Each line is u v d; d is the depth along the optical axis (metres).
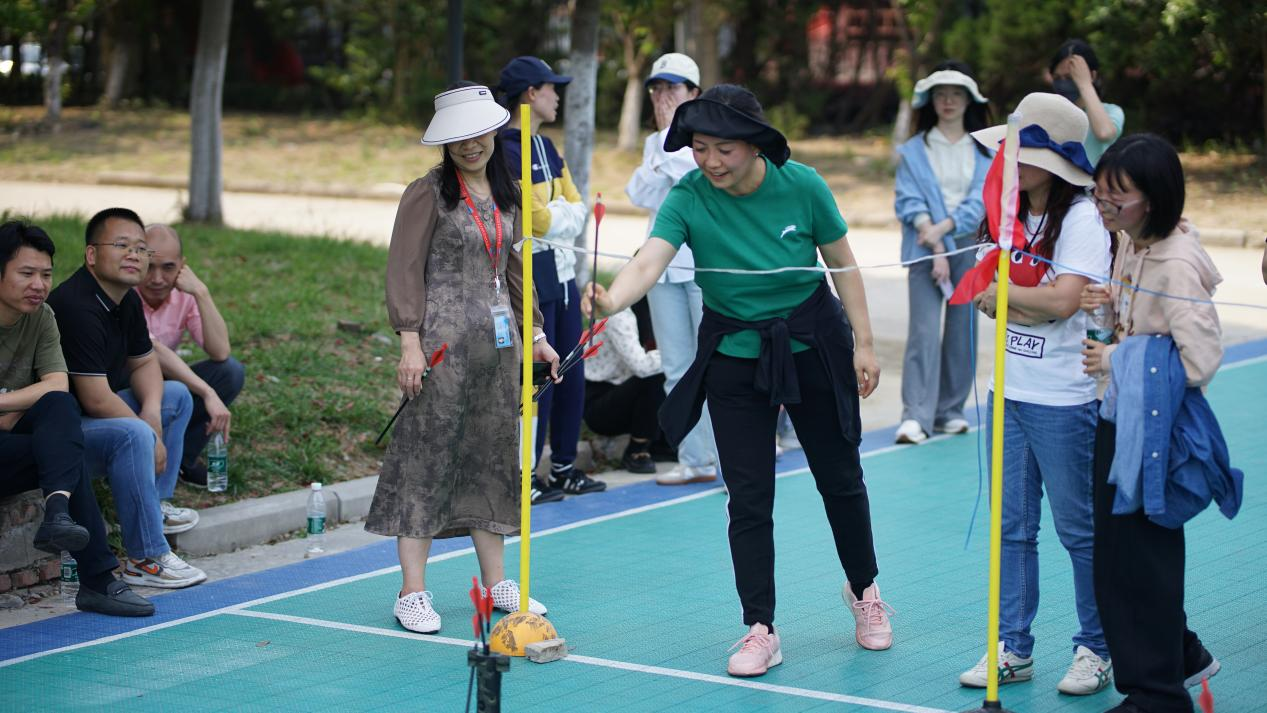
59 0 28.16
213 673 5.54
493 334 6.04
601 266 15.74
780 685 5.37
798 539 7.50
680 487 8.73
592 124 11.23
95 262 6.60
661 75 7.96
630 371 8.95
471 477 6.20
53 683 5.44
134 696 5.29
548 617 6.24
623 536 7.61
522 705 5.17
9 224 6.19
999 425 4.68
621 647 5.84
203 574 6.78
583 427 9.56
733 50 30.53
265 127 30.36
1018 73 22.98
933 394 9.80
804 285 5.45
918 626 6.07
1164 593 4.72
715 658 5.69
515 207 6.20
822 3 29.33
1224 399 10.70
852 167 25.11
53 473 5.97
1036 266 5.03
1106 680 5.27
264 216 20.50
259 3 31.94
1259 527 7.50
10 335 6.29
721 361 5.53
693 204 5.48
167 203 21.47
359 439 8.79
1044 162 4.92
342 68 34.09
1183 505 4.66
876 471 8.98
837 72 30.94
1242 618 6.06
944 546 7.33
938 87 9.32
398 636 5.98
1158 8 20.12
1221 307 14.45
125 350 6.79
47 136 28.55
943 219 9.45
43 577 6.75
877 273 17.00
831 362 5.45
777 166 5.29
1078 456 5.09
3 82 33.09
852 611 5.97
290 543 7.58
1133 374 4.64
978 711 4.76
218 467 7.66
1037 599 5.36
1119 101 23.83
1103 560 4.82
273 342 10.08
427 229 5.93
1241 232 18.48
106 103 32.50
